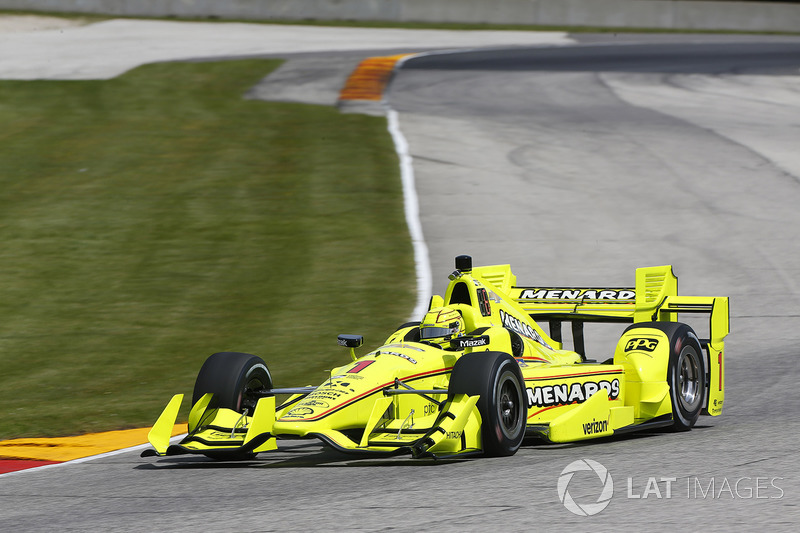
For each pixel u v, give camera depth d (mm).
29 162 74125
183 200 64750
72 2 156875
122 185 68312
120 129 84188
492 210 61125
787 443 24234
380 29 155000
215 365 25750
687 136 81812
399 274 49719
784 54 131000
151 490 21953
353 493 20344
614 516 17938
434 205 62500
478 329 26672
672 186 66312
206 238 57125
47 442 28969
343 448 22250
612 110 92875
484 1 166000
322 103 94688
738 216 59094
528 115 90312
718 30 166125
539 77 110562
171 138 81250
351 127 84188
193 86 101875
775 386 32469
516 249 53312
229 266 52219
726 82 109688
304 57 122250
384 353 25266
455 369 23891
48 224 59938
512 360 24391
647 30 164875
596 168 71312
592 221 58531
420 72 113000
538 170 70812
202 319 44375
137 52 123000
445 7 165625
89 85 100562
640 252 52312
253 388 26266
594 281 47406
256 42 135125
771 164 72250
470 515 18172
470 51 131375
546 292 32062
